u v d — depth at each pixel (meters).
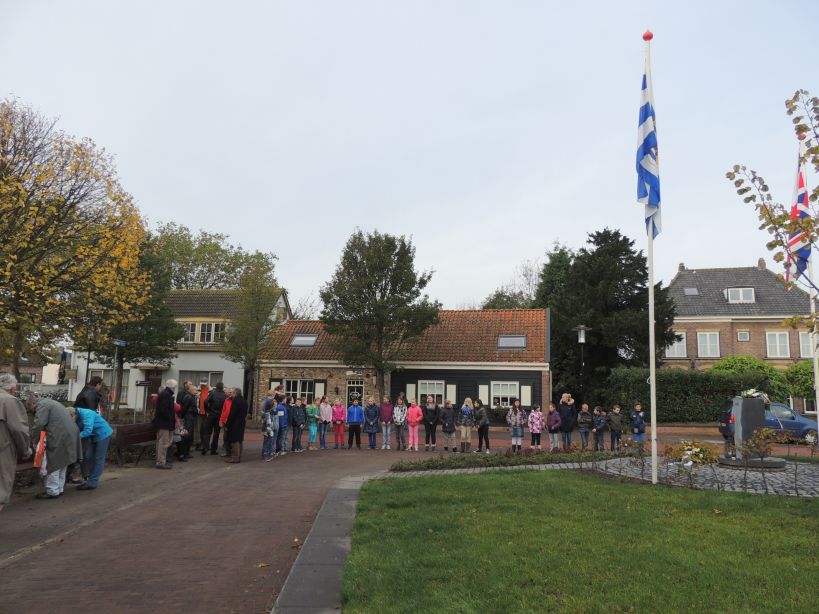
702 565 5.45
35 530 7.58
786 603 4.57
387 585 5.00
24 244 14.77
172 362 36.91
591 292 33.94
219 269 54.47
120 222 17.34
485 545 6.12
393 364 28.70
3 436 6.35
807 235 7.27
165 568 6.02
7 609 4.93
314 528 7.18
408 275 27.61
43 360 19.31
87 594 5.28
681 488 9.37
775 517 7.26
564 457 13.84
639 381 29.09
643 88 10.62
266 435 16.03
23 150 16.41
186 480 11.70
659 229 10.33
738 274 43.75
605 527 6.88
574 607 4.50
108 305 17.23
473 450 19.58
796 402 35.16
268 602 5.08
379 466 14.39
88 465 10.44
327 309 28.23
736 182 7.76
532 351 29.98
